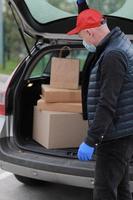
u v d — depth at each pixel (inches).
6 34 1002.1
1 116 244.7
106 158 183.2
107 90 172.1
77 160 218.4
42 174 220.1
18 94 244.8
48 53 269.3
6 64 928.3
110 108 172.1
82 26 181.5
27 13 236.7
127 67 174.6
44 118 240.2
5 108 242.8
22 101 249.8
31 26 242.4
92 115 182.5
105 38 178.9
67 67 245.1
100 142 179.5
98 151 184.4
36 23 243.1
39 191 267.9
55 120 235.8
